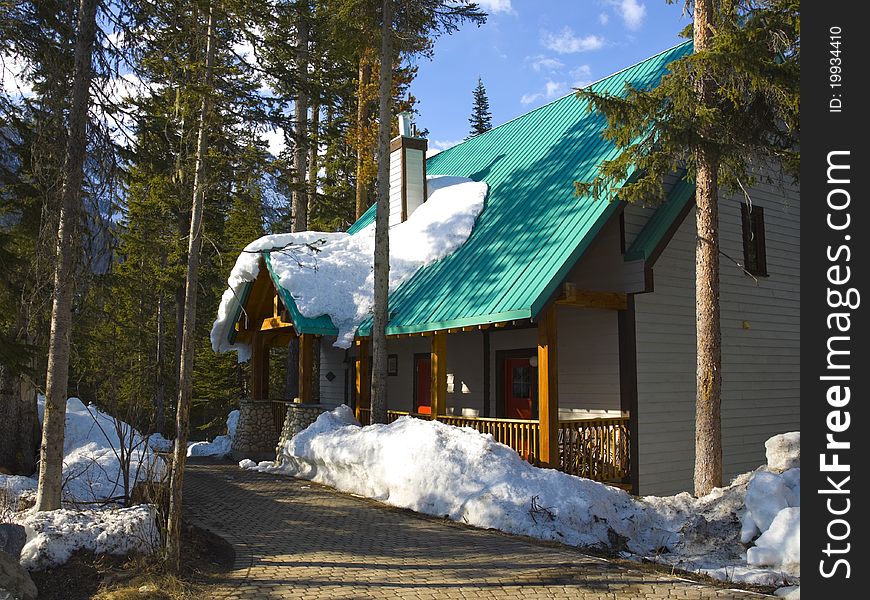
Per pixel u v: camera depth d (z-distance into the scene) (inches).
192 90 387.2
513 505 394.0
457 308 533.0
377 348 600.1
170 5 396.8
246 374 1471.5
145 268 988.6
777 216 669.9
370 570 303.3
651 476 528.1
